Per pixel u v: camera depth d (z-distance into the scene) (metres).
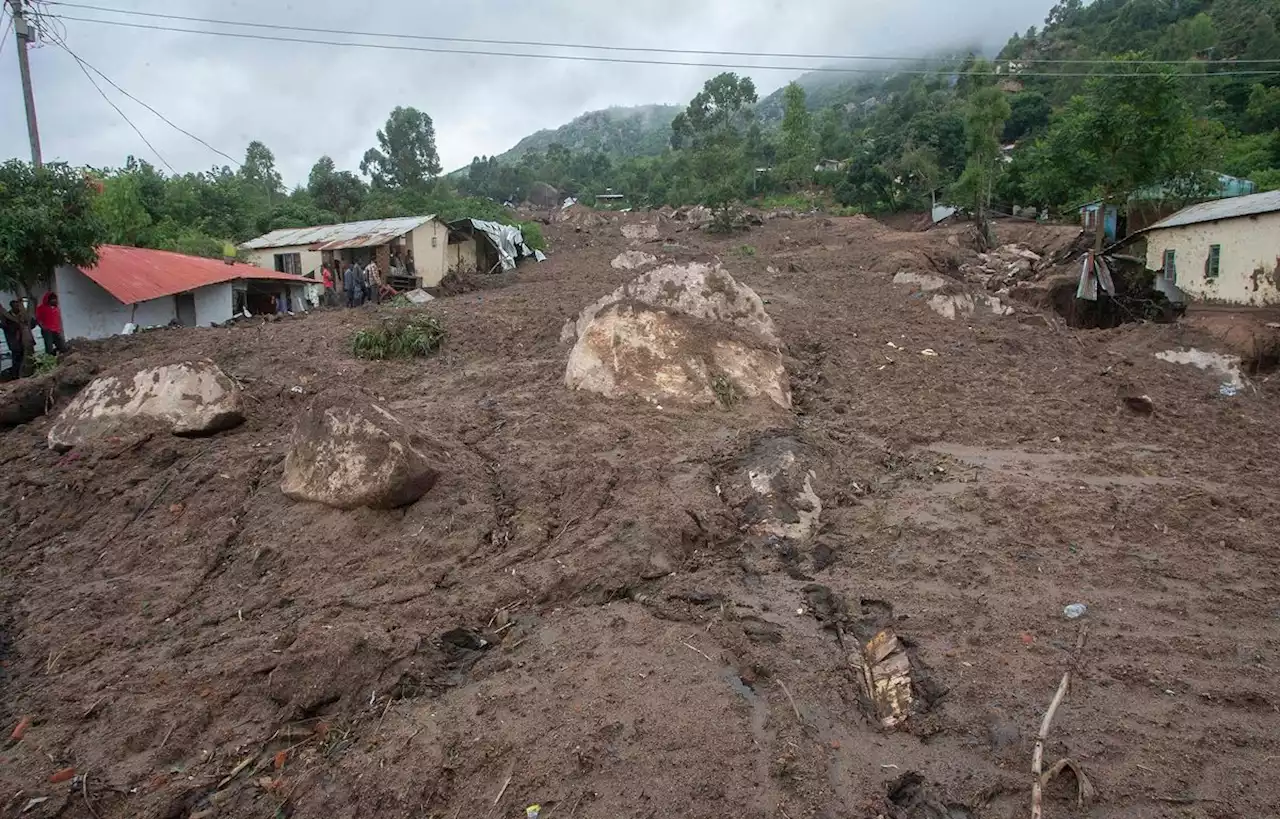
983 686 4.60
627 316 10.06
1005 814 3.75
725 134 56.62
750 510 6.80
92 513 7.87
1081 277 21.11
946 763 4.06
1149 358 13.91
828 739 4.21
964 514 7.07
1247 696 4.49
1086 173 28.55
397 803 3.86
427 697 4.70
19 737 4.60
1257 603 5.61
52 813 3.97
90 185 14.33
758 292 19.17
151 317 17.80
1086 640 5.09
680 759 3.96
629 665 4.75
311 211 38.59
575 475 7.30
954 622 5.30
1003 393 11.55
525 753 4.05
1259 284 19.05
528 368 11.70
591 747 4.04
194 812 4.00
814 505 6.99
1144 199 27.41
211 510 7.34
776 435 8.02
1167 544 6.61
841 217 47.16
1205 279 20.75
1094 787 3.82
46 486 8.30
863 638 5.20
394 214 43.16
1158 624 5.33
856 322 15.41
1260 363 14.67
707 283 11.64
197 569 6.54
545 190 79.12
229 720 4.67
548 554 6.23
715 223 45.06
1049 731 4.21
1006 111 36.72
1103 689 4.59
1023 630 5.21
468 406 9.73
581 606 5.60
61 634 5.78
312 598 5.85
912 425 9.92
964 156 52.78
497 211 45.75
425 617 5.45
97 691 4.98
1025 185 40.31
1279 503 7.50
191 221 32.91
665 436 8.46
